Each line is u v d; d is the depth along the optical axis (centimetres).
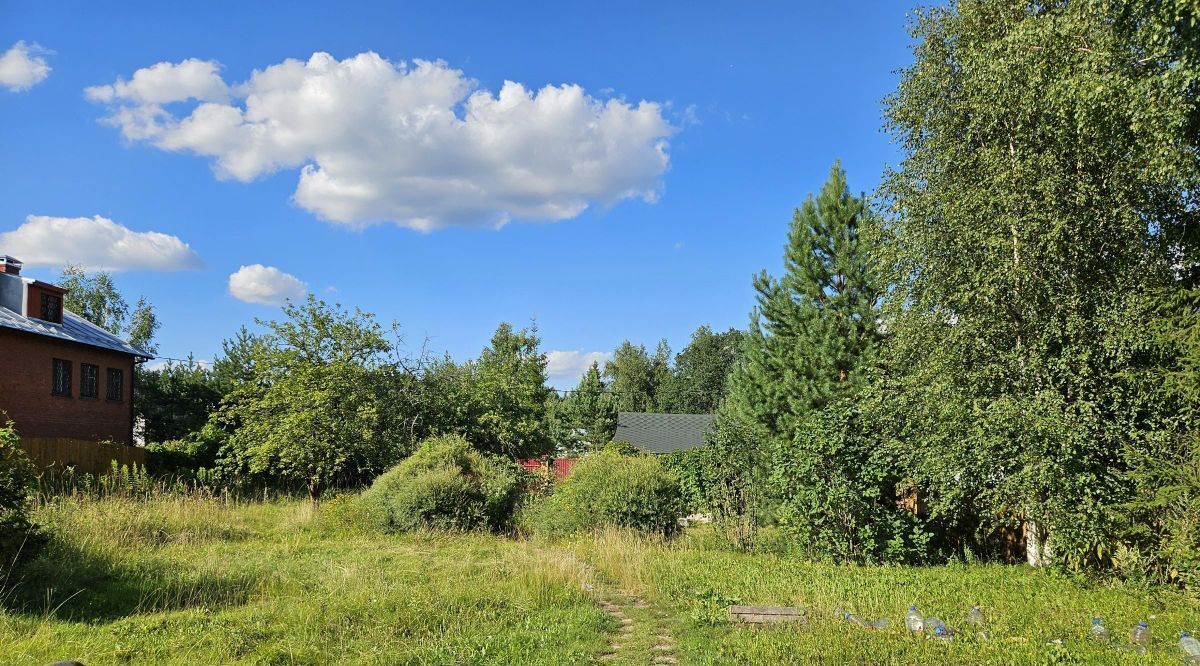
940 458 1244
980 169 1331
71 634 732
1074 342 1195
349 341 2331
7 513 941
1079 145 1196
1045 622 843
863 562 1346
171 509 1508
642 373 8494
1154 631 805
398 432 2372
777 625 829
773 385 2017
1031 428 1128
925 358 1380
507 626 816
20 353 2362
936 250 1350
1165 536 1038
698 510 1667
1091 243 1230
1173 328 1055
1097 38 1093
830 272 2002
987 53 1265
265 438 2178
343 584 966
